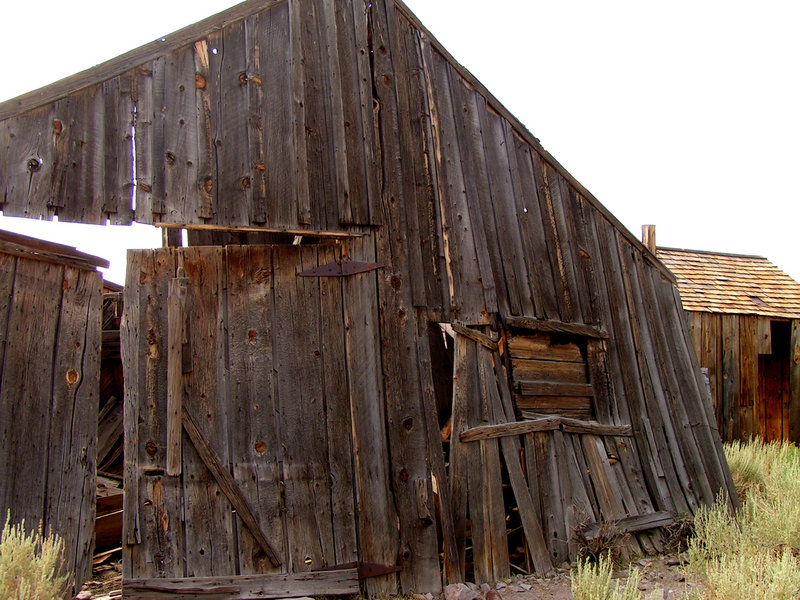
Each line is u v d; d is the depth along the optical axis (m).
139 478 4.93
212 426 5.16
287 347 5.48
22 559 4.25
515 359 6.56
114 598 4.82
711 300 13.18
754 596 4.71
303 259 5.67
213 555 4.98
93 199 4.96
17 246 4.82
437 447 5.80
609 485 6.71
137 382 5.04
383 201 6.05
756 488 7.94
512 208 6.89
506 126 7.08
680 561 6.30
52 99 4.93
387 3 6.50
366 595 5.29
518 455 6.26
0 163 4.73
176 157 5.26
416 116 6.43
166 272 5.26
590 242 7.44
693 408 7.69
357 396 5.61
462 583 5.53
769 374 14.34
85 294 5.25
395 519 5.52
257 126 5.60
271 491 5.22
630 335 7.48
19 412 4.76
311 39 6.01
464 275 6.36
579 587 4.98
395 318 5.89
